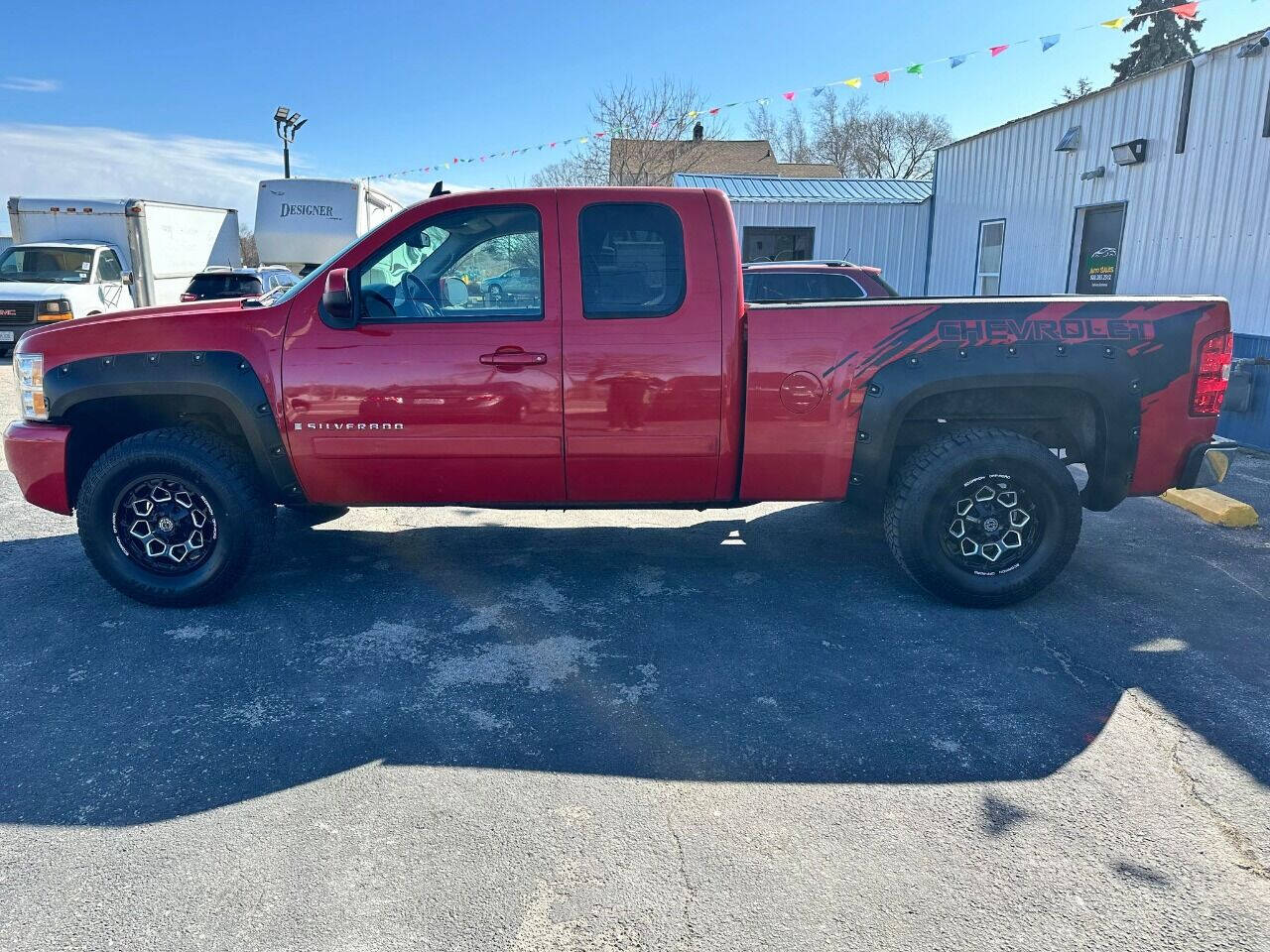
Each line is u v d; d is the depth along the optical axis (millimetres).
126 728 3273
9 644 3990
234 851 2594
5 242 27516
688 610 4367
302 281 4379
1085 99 11711
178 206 19766
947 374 4031
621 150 33531
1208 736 3195
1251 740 3166
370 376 4078
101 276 16781
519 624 4207
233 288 16406
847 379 4062
